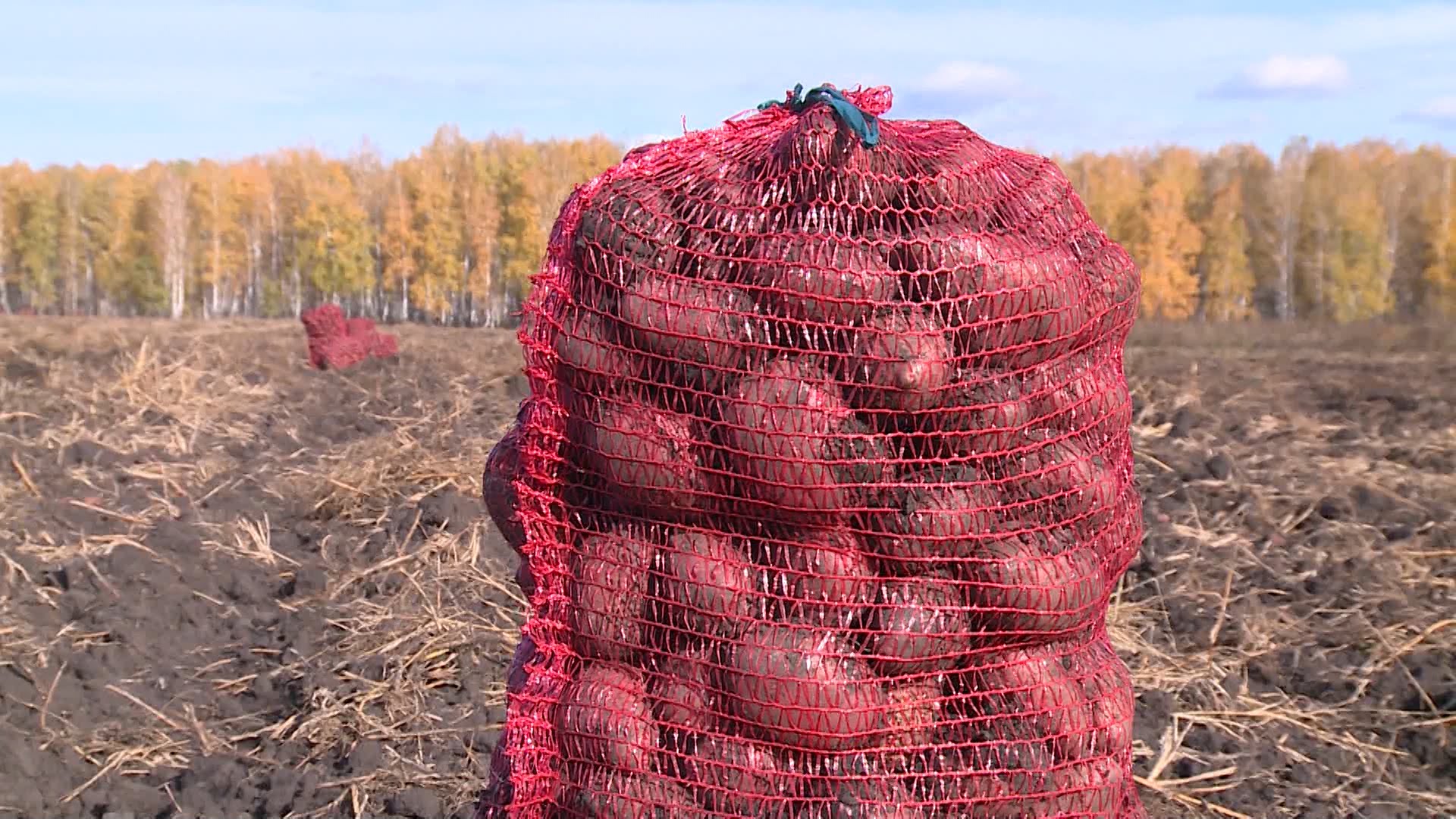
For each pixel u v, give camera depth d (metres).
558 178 58.59
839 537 3.01
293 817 4.66
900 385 2.92
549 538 3.29
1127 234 47.25
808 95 3.15
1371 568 7.03
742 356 2.97
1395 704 5.60
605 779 3.08
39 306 79.00
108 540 8.16
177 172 79.00
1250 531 7.81
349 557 7.67
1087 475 3.12
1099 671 3.22
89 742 5.42
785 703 2.91
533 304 3.29
